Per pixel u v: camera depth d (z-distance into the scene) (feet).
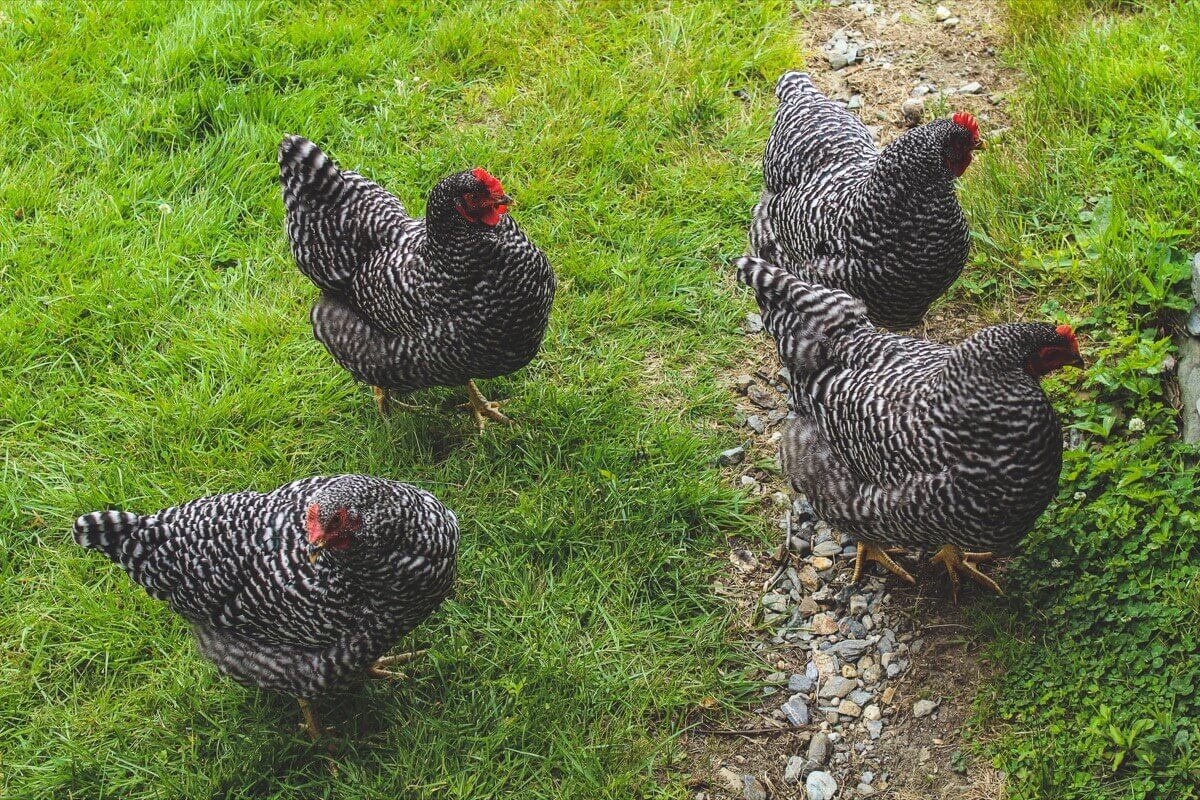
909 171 7.23
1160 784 6.45
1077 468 7.23
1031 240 8.33
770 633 7.29
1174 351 7.64
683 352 8.29
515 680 7.14
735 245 8.70
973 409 6.51
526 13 9.89
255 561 6.72
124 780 6.96
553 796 6.84
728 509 7.63
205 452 7.93
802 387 7.11
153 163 9.04
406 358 7.61
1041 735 6.70
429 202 7.23
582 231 8.83
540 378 8.23
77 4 9.85
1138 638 6.77
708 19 9.78
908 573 7.36
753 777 6.89
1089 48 9.01
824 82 9.49
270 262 8.66
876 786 6.82
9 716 7.14
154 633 7.34
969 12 9.79
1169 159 8.23
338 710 7.16
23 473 7.84
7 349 8.20
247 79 9.43
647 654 7.23
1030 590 7.06
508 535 7.59
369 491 6.62
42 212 8.77
